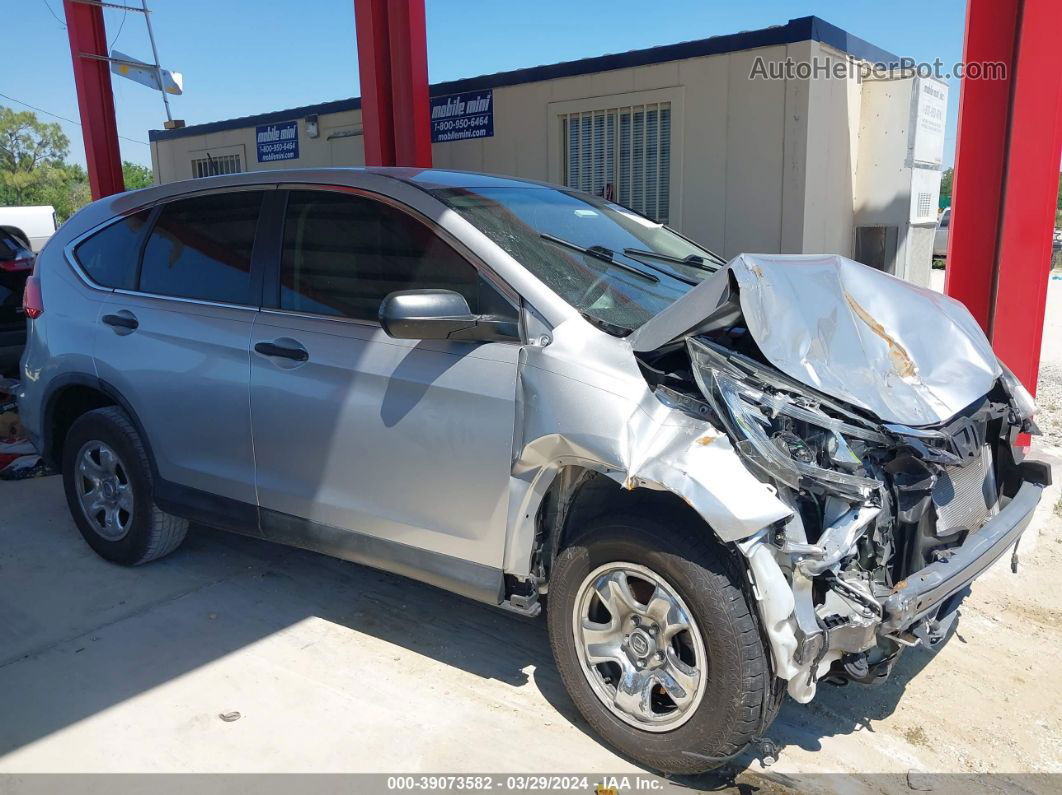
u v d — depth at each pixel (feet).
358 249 11.18
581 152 31.53
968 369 9.91
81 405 14.73
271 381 11.49
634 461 8.36
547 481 9.36
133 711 10.21
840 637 8.02
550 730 9.91
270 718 10.09
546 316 9.54
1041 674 11.18
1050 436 21.74
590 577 9.24
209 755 9.40
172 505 12.93
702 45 27.48
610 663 9.73
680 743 8.73
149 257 13.39
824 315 9.37
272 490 11.75
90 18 32.58
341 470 11.00
